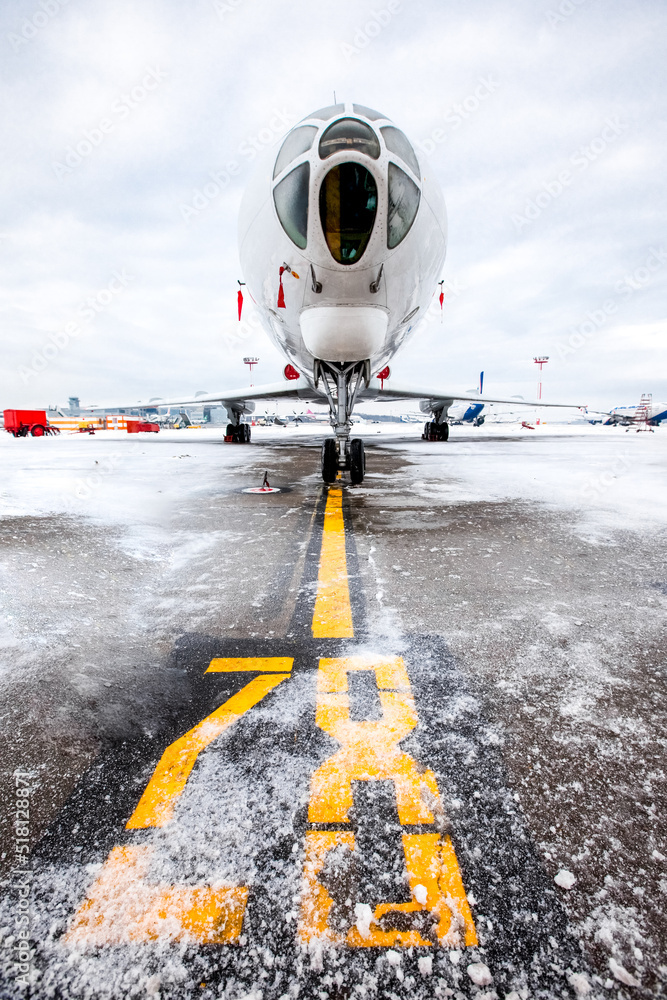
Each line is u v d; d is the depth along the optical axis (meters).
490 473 9.91
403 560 3.79
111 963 0.97
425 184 5.40
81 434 39.88
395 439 27.34
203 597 3.00
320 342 5.97
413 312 6.56
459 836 1.25
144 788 1.41
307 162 4.80
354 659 2.19
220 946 1.00
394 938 1.01
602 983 0.94
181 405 21.86
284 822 1.29
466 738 1.63
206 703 1.85
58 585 3.24
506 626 2.54
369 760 1.53
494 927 1.03
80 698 1.88
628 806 1.35
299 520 5.30
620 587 3.16
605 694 1.90
